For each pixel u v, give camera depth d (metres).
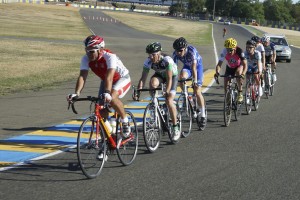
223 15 149.12
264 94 12.62
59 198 4.29
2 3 93.62
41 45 28.50
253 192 4.61
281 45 25.41
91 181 4.84
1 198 4.25
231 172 5.29
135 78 15.16
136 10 162.25
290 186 4.82
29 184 4.68
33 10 82.12
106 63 5.22
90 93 11.84
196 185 4.79
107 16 86.88
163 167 5.45
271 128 8.05
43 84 13.65
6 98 10.84
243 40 47.28
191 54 7.25
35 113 8.93
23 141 6.64
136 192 4.52
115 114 5.55
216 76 8.41
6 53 22.70
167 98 6.42
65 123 8.02
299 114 9.55
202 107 7.69
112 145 5.28
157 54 6.00
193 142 6.86
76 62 20.45
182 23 85.69
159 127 6.31
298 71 20.31
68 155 5.91
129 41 36.41
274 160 5.86
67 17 72.19
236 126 8.20
